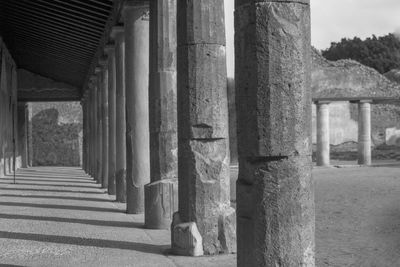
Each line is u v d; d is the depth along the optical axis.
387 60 75.94
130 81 13.09
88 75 27.78
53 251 8.47
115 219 12.10
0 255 8.14
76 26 19.59
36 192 18.36
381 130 48.38
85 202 15.55
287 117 4.92
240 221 5.14
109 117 18.31
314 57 41.12
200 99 8.16
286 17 4.93
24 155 36.59
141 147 13.09
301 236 4.97
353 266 7.34
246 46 5.04
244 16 5.05
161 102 10.52
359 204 14.62
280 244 4.92
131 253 8.34
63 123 44.59
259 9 4.95
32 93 33.66
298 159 4.97
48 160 44.31
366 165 38.69
